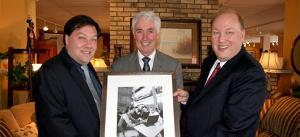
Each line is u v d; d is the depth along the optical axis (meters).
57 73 1.37
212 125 1.40
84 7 7.21
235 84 1.36
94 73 1.67
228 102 1.35
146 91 1.47
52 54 4.61
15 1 4.17
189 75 5.30
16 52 3.52
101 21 10.01
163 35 5.29
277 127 3.17
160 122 1.44
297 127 2.74
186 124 1.52
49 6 7.01
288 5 4.76
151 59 1.99
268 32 11.80
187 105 1.60
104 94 1.46
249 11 7.34
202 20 5.38
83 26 1.44
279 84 4.87
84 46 1.44
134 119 1.43
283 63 4.73
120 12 5.34
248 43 12.77
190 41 5.32
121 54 5.21
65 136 1.32
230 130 1.31
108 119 1.42
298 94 3.81
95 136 1.42
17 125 2.60
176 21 5.30
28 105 3.00
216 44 1.48
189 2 5.37
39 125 1.37
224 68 1.44
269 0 5.94
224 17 1.45
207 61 1.71
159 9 5.35
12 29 4.12
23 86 3.49
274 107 3.45
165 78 1.50
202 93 1.46
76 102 1.38
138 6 5.34
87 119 1.39
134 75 1.49
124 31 5.35
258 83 1.33
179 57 5.31
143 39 1.86
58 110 1.34
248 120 1.30
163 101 1.47
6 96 3.88
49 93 1.34
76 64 1.49
